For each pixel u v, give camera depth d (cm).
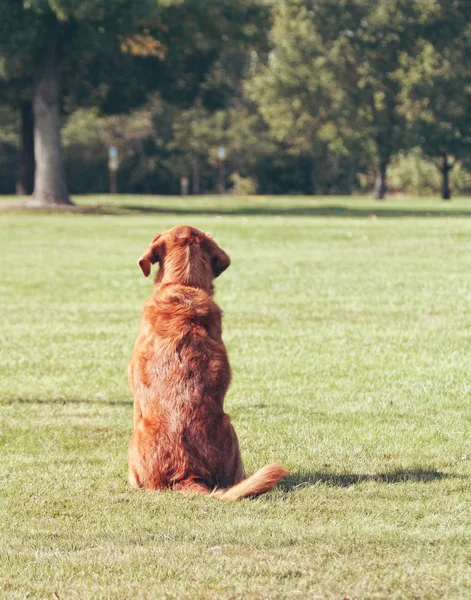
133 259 2327
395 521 536
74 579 452
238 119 7988
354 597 422
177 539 503
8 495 604
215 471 562
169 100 5328
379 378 999
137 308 1553
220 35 4594
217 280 1880
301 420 821
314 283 1823
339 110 6259
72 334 1304
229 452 569
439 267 2077
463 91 6172
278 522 527
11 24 4022
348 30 6072
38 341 1251
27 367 1087
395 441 745
